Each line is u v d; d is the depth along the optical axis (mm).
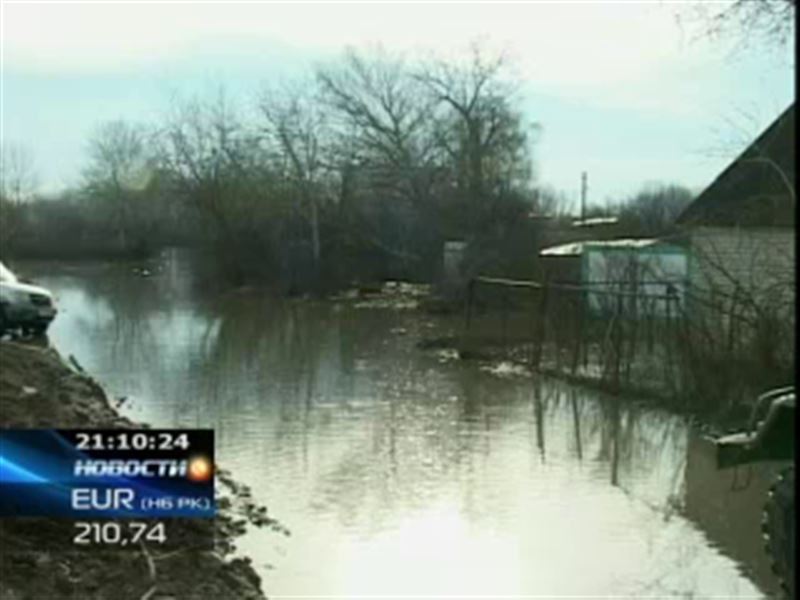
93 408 14891
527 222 40156
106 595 7801
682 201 39156
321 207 45531
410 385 20047
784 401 8680
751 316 18516
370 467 13078
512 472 12969
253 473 12617
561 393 19094
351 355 24875
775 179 22000
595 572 9297
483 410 17375
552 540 10195
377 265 44906
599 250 27766
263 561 9383
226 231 47562
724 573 9250
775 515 8531
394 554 9688
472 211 42156
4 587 7543
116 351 24953
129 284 48906
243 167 48500
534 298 32188
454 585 8922
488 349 25016
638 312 22906
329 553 9664
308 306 39500
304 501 11398
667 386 18016
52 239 60094
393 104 45844
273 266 45719
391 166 45219
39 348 20031
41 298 22719
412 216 44594
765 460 8781
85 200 61562
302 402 17891
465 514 11062
